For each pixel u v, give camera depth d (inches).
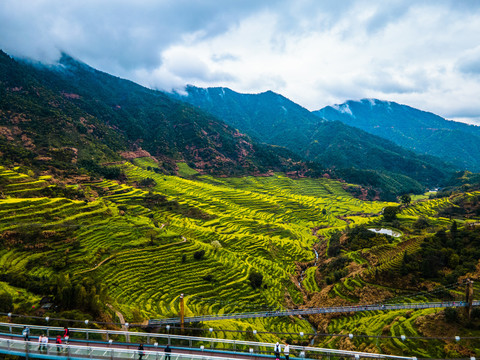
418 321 2728.8
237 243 5270.7
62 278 2684.5
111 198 6309.1
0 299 2230.6
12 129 7401.6
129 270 3646.7
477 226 3932.1
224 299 3555.6
